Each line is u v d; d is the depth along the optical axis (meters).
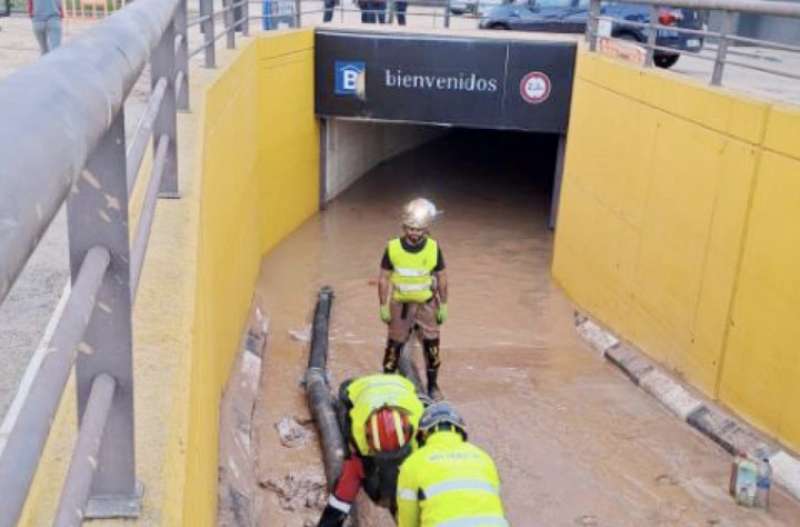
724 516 5.89
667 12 13.51
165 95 3.94
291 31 12.19
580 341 9.45
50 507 1.82
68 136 0.87
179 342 2.67
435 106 13.14
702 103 7.48
